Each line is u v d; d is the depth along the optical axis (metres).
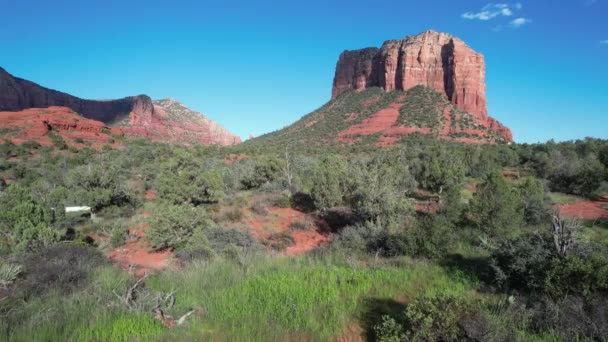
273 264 9.34
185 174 19.28
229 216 17.64
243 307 6.04
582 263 5.90
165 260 11.20
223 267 8.57
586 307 5.20
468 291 6.98
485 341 4.39
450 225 10.86
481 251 9.97
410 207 13.61
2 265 7.17
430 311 4.82
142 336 4.98
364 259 10.38
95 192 18.47
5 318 5.27
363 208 14.02
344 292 6.92
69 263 7.82
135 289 6.61
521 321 5.25
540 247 7.09
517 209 13.77
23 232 9.77
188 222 13.09
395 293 6.91
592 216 16.67
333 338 5.11
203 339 4.94
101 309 5.72
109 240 13.87
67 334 4.96
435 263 9.16
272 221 17.80
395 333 4.69
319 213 18.48
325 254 10.66
